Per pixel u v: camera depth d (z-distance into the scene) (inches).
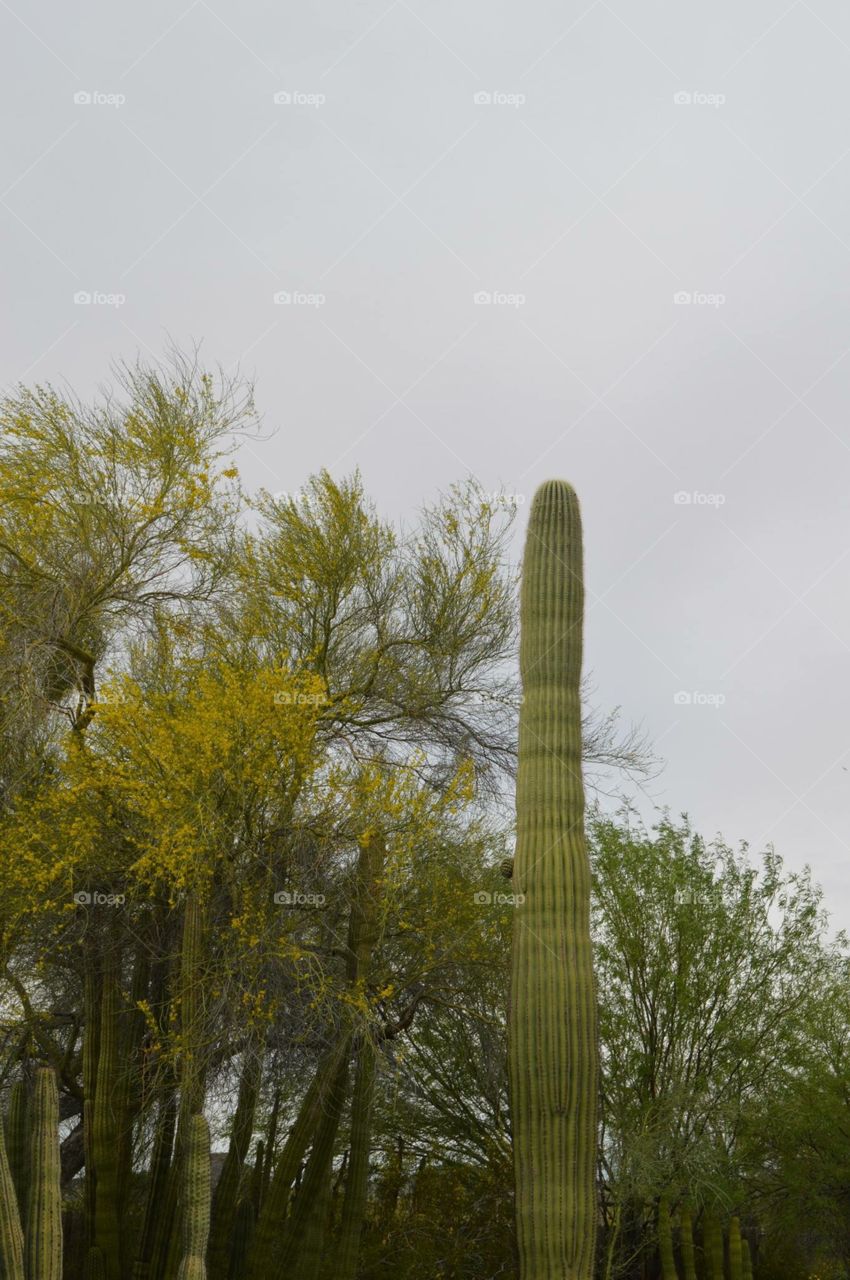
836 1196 630.5
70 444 429.7
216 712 370.3
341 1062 427.2
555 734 380.8
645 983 600.1
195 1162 293.1
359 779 403.9
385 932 416.5
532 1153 343.3
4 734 387.9
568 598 396.8
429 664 487.8
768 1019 602.2
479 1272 559.2
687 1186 542.6
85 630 431.8
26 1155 338.0
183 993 371.6
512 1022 356.5
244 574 459.5
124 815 398.9
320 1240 426.0
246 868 384.5
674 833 626.2
